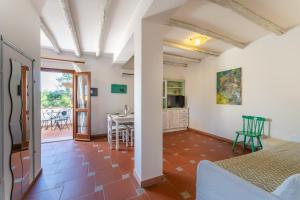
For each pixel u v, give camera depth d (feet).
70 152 11.13
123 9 7.75
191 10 8.03
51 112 19.94
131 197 6.30
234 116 13.11
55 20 8.89
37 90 7.54
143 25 7.06
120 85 16.56
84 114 14.78
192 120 17.99
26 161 6.44
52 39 11.25
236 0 7.16
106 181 7.40
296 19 8.72
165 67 18.08
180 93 19.34
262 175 4.88
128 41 9.49
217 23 9.27
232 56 13.25
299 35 9.15
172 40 11.75
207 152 11.28
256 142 11.39
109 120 13.32
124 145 12.79
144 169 7.13
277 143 8.95
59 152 11.12
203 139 14.57
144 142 7.13
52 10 7.93
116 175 7.95
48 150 11.53
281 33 9.75
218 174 4.20
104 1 7.04
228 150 11.68
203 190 4.71
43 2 7.24
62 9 7.32
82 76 14.70
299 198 2.90
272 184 4.37
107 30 10.07
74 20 8.82
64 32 10.49
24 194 6.25
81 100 14.88
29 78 6.64
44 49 13.75
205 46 12.96
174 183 7.32
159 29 7.45
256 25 9.56
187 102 18.72
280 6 7.67
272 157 6.29
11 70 5.19
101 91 15.78
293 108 9.43
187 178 7.77
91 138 14.97
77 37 11.20
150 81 7.27
